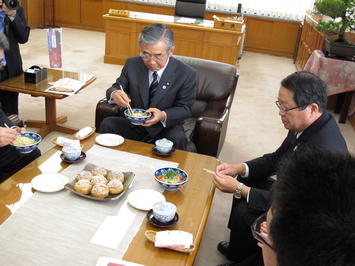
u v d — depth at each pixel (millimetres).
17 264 1180
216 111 3018
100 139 2102
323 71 4309
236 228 1944
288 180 513
